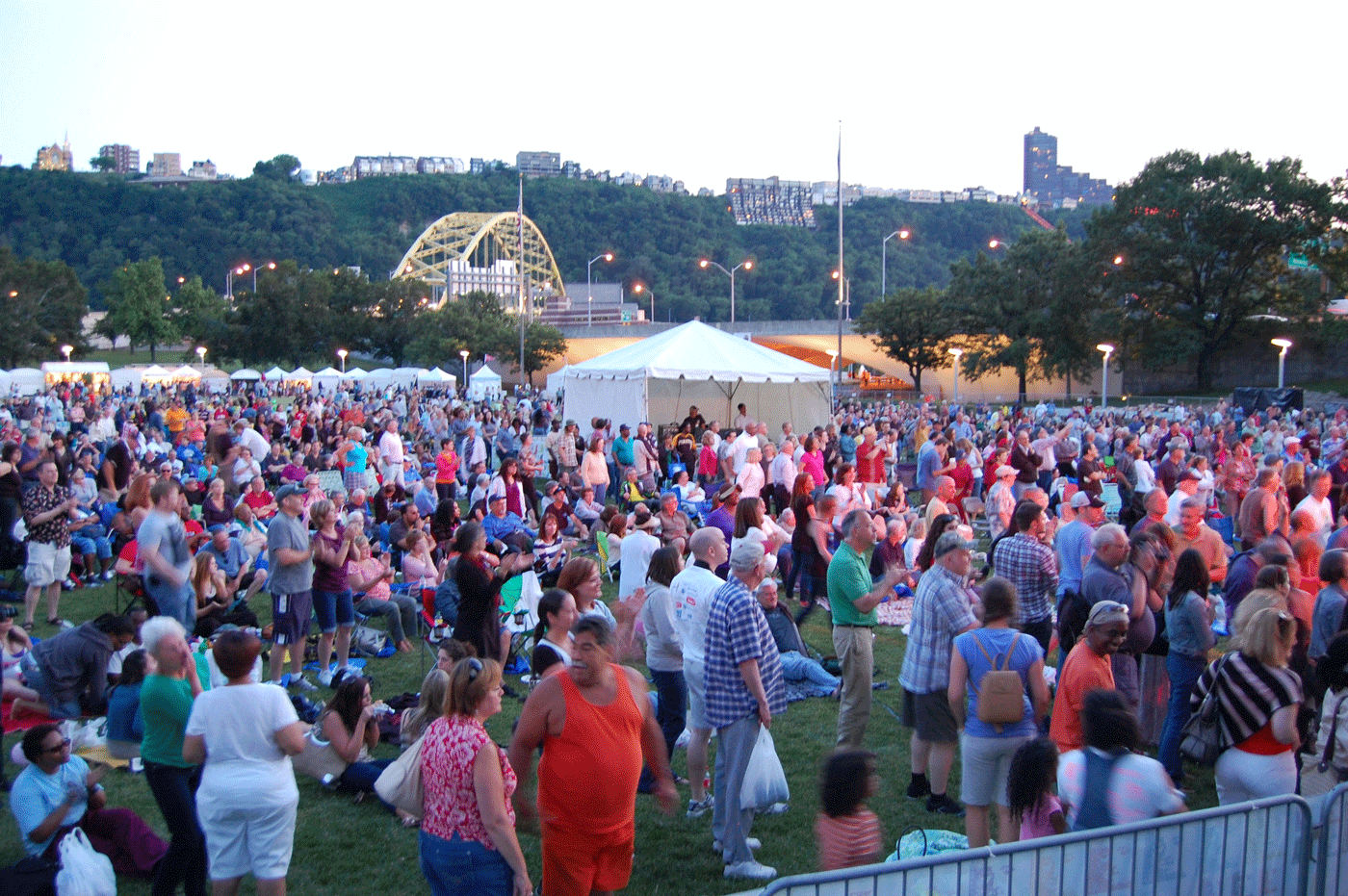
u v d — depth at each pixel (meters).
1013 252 67.88
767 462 15.70
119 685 6.27
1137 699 6.83
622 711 4.38
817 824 4.03
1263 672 5.00
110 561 13.12
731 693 5.44
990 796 5.15
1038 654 5.20
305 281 100.69
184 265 190.50
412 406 34.25
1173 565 7.52
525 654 9.63
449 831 4.14
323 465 21.36
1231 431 21.58
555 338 89.44
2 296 100.62
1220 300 59.53
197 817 4.75
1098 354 64.50
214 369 95.00
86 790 5.49
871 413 38.09
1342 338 57.78
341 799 6.54
